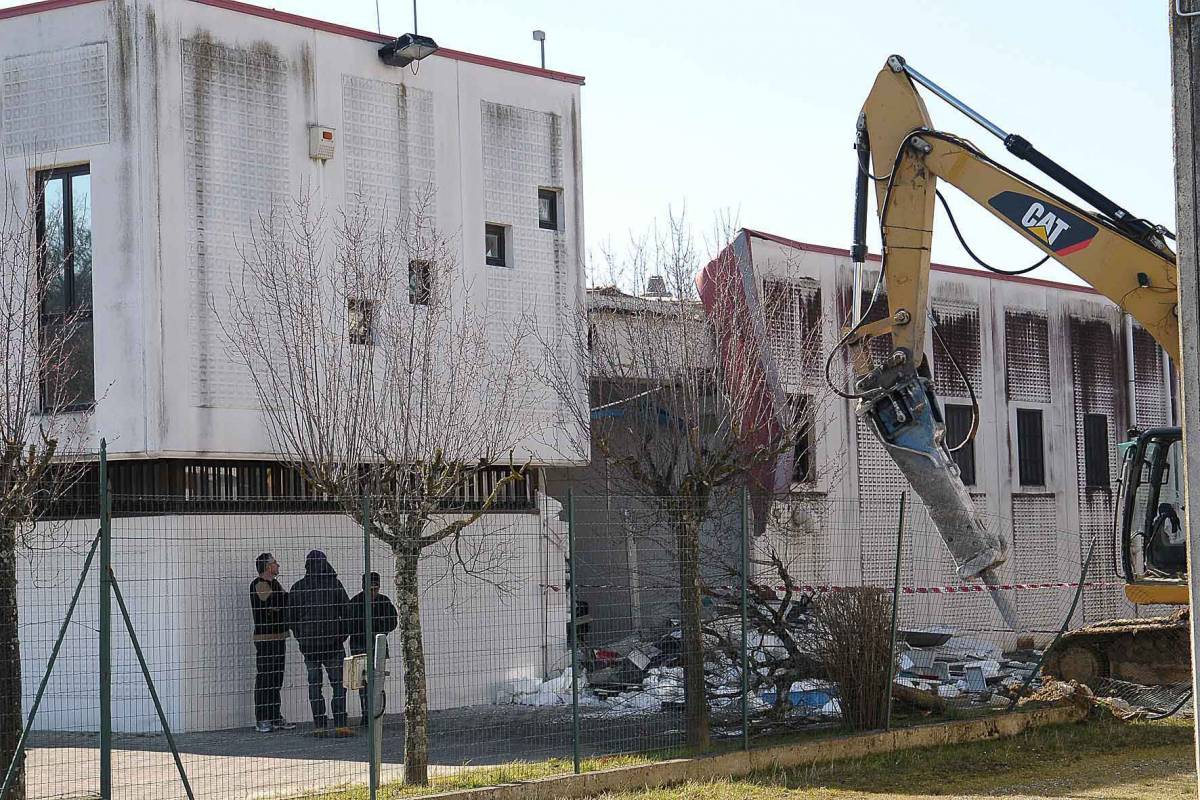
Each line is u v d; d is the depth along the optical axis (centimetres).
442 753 1343
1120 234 1168
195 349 1595
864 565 2178
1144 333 2927
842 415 2223
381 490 1330
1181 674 1819
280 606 1513
